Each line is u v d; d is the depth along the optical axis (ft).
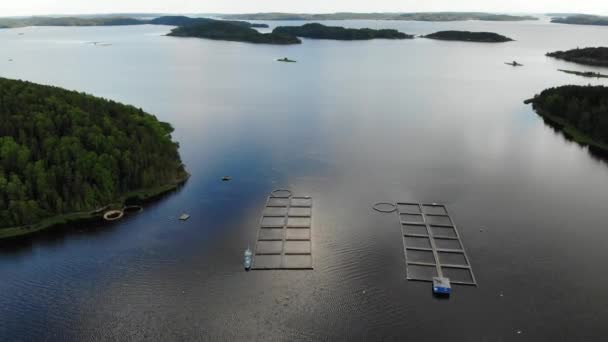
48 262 266.57
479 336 209.56
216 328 215.51
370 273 255.29
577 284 244.22
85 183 327.06
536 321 217.97
